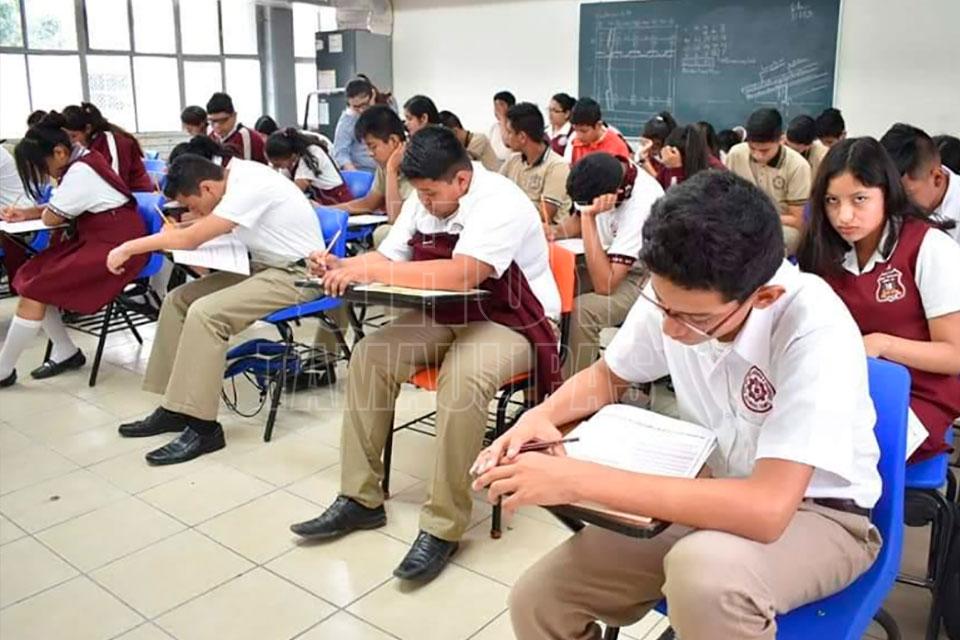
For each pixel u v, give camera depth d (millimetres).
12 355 3434
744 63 6004
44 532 2312
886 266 1709
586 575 1243
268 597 2014
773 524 1038
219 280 3072
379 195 4223
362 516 2305
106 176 3359
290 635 1866
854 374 1103
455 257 2166
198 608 1968
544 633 1266
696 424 1300
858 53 5516
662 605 1259
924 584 1726
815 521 1158
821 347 1095
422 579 2070
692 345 1194
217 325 2785
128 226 3420
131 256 2967
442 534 2107
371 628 1893
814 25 5652
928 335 1692
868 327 1739
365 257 2457
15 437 2957
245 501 2500
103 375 3619
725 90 6133
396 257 2434
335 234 3211
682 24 6223
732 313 1060
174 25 7879
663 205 1016
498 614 1947
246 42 8375
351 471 2289
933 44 5223
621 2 6480
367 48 7793
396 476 2666
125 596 2016
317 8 8188
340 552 2219
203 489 2576
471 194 2227
